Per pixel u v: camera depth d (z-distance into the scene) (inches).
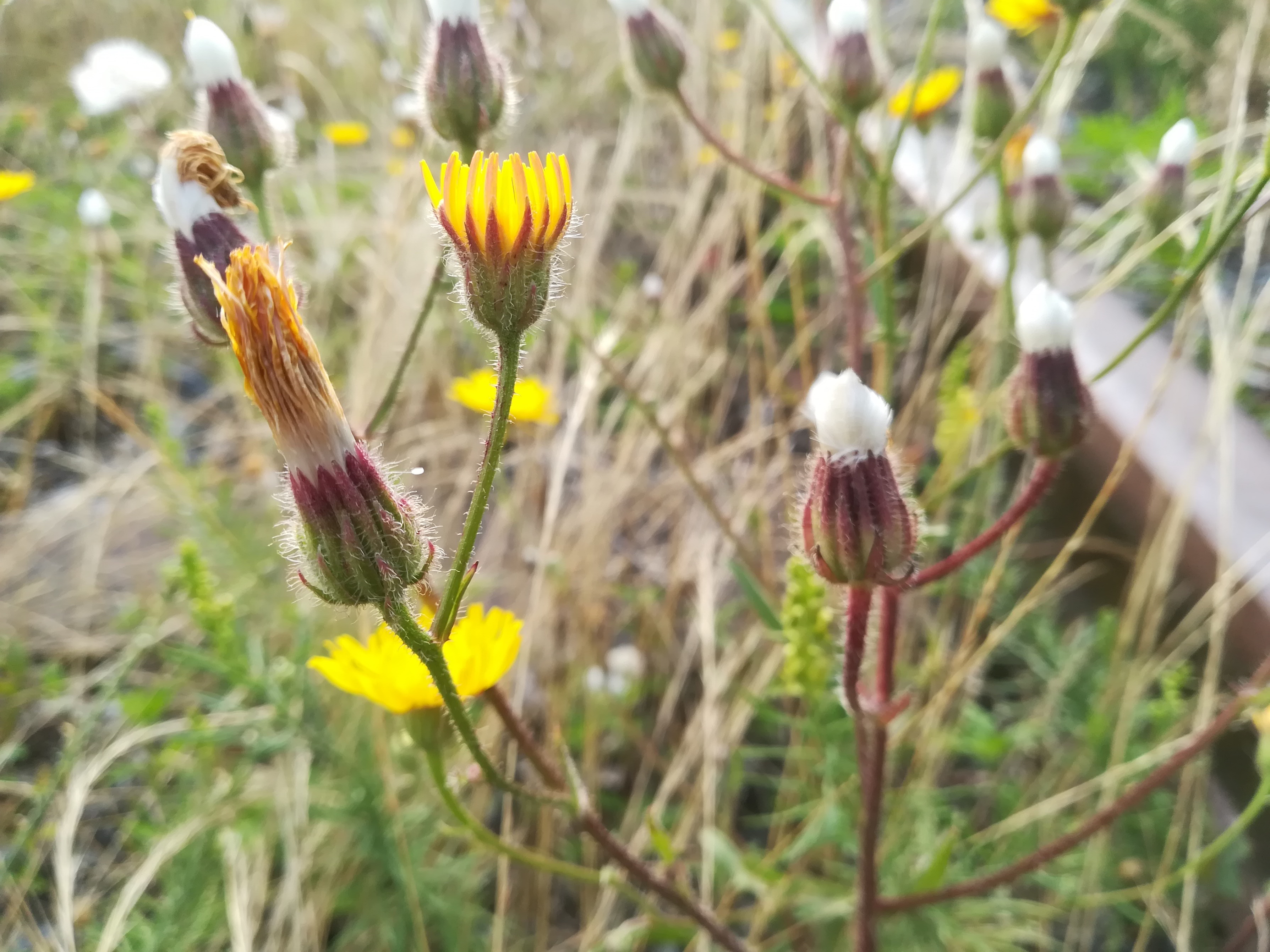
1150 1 11.3
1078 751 6.7
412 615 3.1
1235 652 5.8
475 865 6.6
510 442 9.7
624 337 10.3
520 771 7.3
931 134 8.6
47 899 6.9
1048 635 7.1
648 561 9.1
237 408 10.7
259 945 6.5
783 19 12.1
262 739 6.2
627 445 8.5
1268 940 5.1
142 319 11.4
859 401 3.5
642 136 12.9
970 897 5.9
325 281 10.7
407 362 4.7
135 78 11.0
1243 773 5.9
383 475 3.0
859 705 4.1
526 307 3.0
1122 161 9.1
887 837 6.3
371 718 6.8
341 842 6.8
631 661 7.5
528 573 8.2
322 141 13.8
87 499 9.3
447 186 3.0
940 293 9.4
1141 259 6.0
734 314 11.3
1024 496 4.3
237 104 4.7
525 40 13.4
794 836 6.7
